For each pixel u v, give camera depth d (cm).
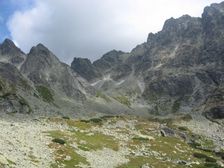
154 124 14775
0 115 13862
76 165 6569
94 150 8288
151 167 8044
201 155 10106
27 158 5797
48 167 5806
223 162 9975
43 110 19750
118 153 8719
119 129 12412
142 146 9994
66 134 9125
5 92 19688
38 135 7931
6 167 4797
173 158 9438
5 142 6253
